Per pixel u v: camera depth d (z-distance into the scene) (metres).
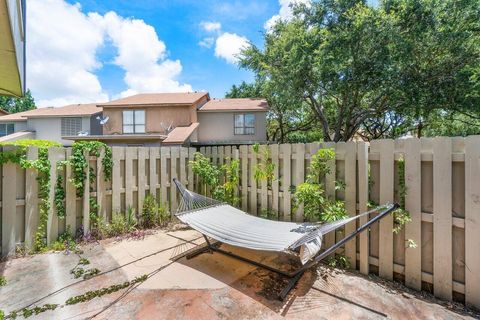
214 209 4.39
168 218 5.41
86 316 2.35
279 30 15.14
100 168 4.59
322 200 3.56
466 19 10.24
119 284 2.92
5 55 3.31
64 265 3.43
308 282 3.00
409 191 2.91
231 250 3.89
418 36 10.57
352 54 11.41
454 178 2.64
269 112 20.84
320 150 3.62
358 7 11.03
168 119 15.89
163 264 3.45
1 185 3.64
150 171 5.19
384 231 3.10
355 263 3.35
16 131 18.55
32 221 3.88
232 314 2.39
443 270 2.67
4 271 3.25
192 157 5.88
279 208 4.42
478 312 2.46
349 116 14.05
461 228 2.59
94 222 4.53
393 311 2.45
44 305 2.50
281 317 2.35
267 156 4.55
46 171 3.97
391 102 12.26
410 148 2.90
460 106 10.92
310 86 13.83
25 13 3.89
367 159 3.28
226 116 16.81
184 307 2.49
